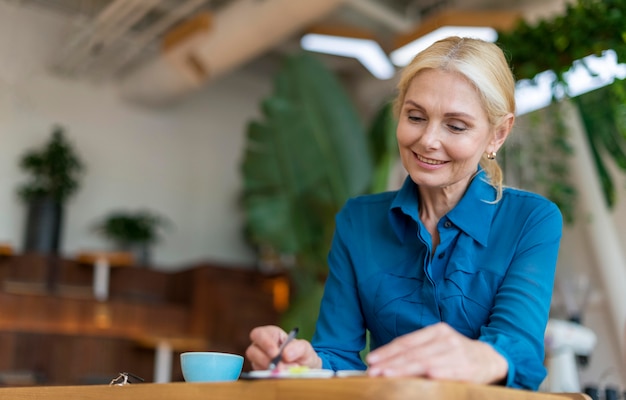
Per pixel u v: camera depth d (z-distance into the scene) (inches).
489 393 28.2
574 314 134.2
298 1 202.1
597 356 159.5
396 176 172.9
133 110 293.3
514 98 42.7
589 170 159.9
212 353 39.7
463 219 42.3
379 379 26.1
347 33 223.5
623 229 159.3
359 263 46.2
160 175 293.7
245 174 173.0
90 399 39.4
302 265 173.6
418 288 43.0
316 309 156.0
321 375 30.8
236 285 251.0
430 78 40.6
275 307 255.8
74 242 269.6
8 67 270.2
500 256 41.3
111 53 272.4
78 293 249.8
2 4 272.7
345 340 46.2
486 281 41.1
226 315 245.6
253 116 319.6
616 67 119.3
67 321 234.2
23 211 260.7
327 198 168.4
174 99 280.4
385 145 170.6
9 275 241.1
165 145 297.3
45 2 277.9
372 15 237.8
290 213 169.2
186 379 40.1
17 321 226.7
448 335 30.7
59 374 213.9
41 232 249.9
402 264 44.4
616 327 154.5
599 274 159.2
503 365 31.5
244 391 30.9
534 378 33.5
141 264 269.3
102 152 283.0
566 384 107.3
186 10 238.2
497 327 36.9
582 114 161.0
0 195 258.7
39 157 257.0
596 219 159.2
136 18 237.3
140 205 287.0
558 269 168.2
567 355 109.1
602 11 112.7
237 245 302.8
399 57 212.1
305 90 173.8
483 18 188.7
